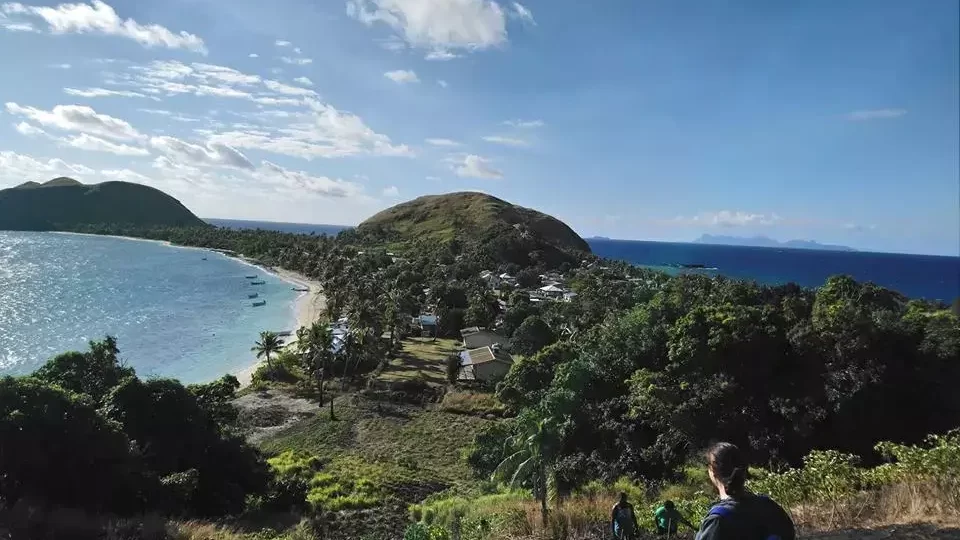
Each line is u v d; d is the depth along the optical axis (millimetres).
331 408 61469
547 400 34844
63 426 20078
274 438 55312
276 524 27641
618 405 33875
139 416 27141
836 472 12844
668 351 33250
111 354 35156
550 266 199000
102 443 20953
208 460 29375
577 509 15086
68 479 20078
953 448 11508
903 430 27016
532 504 18203
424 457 50031
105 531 17859
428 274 152500
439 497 36906
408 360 87750
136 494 22016
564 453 33062
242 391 70750
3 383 20078
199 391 34594
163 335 99062
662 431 30469
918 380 27859
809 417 27000
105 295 133750
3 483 19141
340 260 171625
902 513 9617
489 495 31312
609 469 30047
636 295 86312
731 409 28641
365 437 55500
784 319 31922
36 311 110125
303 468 43562
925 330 29641
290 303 138000
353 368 79562
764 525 3660
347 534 29359
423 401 67500
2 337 88375
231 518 26469
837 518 10148
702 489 22766
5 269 163625
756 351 29453
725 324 30328
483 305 110312
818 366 28891
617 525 11711
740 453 3965
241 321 115000
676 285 74188
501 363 76312
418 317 120000
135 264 196875
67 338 91375
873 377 27406
